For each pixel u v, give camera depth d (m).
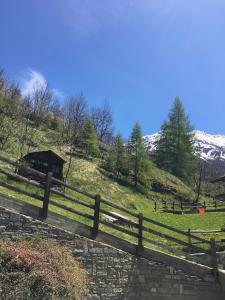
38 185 14.14
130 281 14.77
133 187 59.69
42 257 12.51
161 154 77.44
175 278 15.60
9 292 11.49
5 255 11.98
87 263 14.02
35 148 54.69
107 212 15.28
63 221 14.30
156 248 19.50
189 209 44.56
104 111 98.75
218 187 78.50
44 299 11.84
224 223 30.97
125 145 71.31
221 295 16.06
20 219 13.26
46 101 81.75
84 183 51.91
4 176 33.09
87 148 65.31
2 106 58.88
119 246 15.12
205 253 16.84
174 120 78.75
